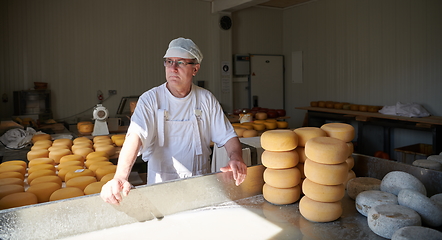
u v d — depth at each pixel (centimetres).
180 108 169
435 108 501
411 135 536
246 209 130
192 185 129
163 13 620
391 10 550
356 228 113
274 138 131
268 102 753
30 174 206
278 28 758
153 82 621
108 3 569
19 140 307
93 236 109
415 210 111
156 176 174
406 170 142
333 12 649
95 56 565
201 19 659
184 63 155
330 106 604
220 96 674
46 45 526
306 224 117
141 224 118
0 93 502
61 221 106
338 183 118
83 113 563
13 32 502
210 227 116
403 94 543
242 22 705
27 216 101
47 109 513
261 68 734
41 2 516
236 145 172
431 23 497
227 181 137
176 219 122
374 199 120
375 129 559
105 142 292
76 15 544
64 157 241
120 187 115
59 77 539
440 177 132
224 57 668
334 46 654
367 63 595
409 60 530
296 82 746
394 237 96
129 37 592
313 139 127
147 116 161
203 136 178
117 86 588
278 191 133
